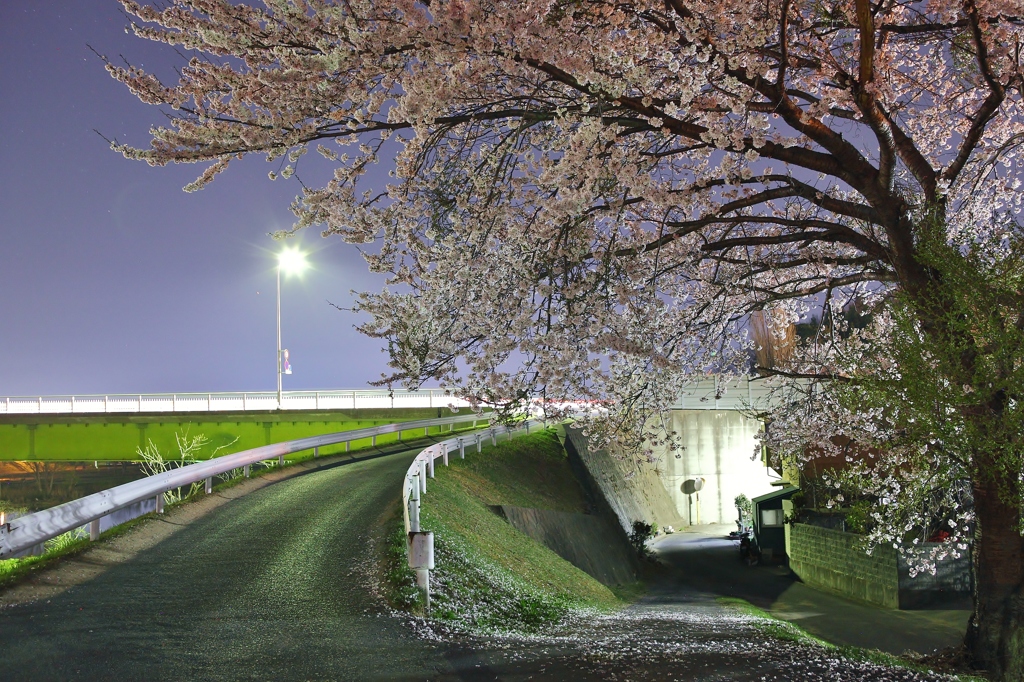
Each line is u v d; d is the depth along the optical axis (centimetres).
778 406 1664
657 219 1288
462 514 2002
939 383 1000
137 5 1059
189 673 720
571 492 3341
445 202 1158
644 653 915
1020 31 1252
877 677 875
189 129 1042
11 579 1055
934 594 2281
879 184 1081
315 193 1147
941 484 1230
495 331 1161
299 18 1006
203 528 1503
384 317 1194
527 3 980
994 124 1468
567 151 1011
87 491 5775
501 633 1016
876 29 1226
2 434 4750
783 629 1392
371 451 3322
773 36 1216
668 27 1099
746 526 4294
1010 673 1106
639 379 1365
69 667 727
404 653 813
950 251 998
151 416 4572
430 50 1011
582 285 1170
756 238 1195
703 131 1048
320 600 1027
